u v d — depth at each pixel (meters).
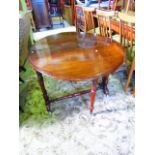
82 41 1.64
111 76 2.19
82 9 2.97
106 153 1.27
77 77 1.07
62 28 4.78
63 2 5.35
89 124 1.52
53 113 1.66
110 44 1.54
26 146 1.35
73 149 1.31
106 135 1.41
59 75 1.09
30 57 1.35
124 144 1.33
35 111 1.69
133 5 2.21
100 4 3.15
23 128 1.51
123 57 1.30
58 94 1.92
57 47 1.52
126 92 1.89
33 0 4.34
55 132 1.46
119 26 1.89
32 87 2.04
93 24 2.78
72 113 1.65
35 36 4.13
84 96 1.87
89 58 1.29
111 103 1.74
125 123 1.51
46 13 4.65
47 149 1.33
